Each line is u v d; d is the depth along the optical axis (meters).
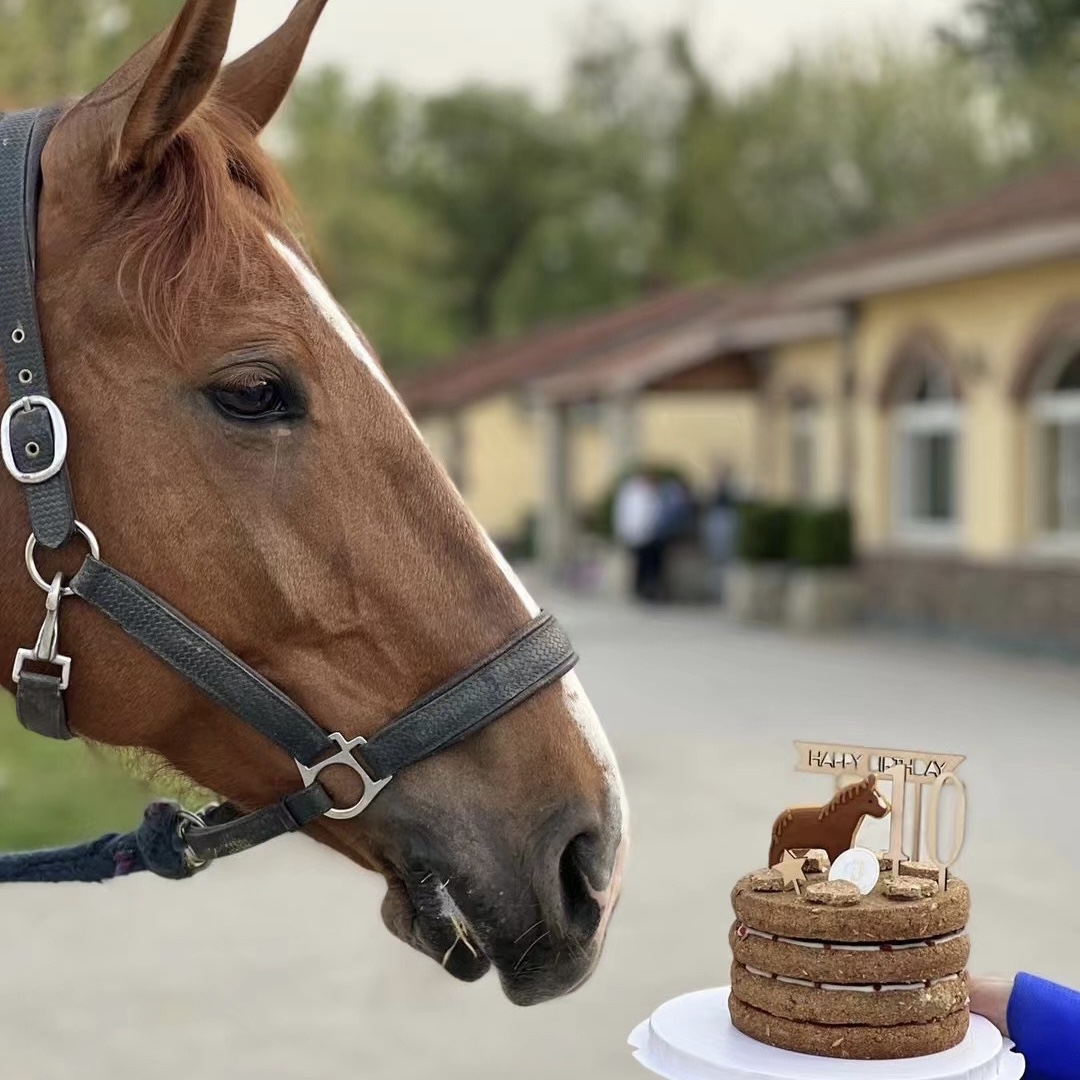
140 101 1.69
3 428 1.72
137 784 2.12
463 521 1.90
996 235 12.88
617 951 5.04
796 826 1.81
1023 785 7.80
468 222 47.16
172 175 1.78
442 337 39.66
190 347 1.74
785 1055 1.65
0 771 7.71
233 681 1.79
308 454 1.80
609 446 24.62
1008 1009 1.93
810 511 16.64
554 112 47.44
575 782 1.88
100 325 1.74
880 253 15.23
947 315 15.09
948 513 15.78
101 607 1.75
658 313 30.23
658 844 6.60
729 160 43.41
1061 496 14.04
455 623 1.86
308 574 1.80
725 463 20.67
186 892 5.97
